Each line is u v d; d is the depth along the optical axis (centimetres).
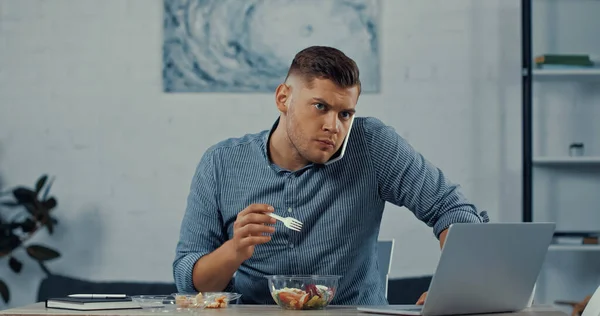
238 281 236
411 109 423
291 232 226
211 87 423
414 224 421
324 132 204
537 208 427
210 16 425
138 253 423
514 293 195
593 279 425
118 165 426
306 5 423
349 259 228
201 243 233
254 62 423
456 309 185
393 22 425
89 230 425
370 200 230
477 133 422
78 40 429
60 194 427
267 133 234
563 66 408
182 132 425
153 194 425
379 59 423
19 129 429
